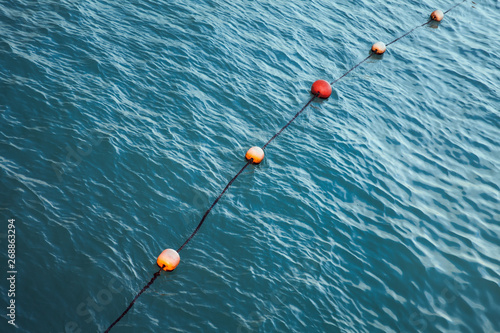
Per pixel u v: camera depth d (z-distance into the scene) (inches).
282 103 573.9
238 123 521.3
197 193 420.8
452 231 459.2
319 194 462.0
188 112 506.0
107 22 591.8
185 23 644.7
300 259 387.9
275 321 334.6
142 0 661.3
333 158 513.3
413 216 466.0
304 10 803.4
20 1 567.2
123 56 546.0
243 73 598.2
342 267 392.8
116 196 390.0
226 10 713.6
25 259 318.7
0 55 476.1
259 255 380.8
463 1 1026.1
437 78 730.8
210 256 370.3
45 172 385.1
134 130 457.1
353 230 431.5
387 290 384.2
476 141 607.2
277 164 485.7
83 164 403.9
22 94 444.8
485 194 518.3
